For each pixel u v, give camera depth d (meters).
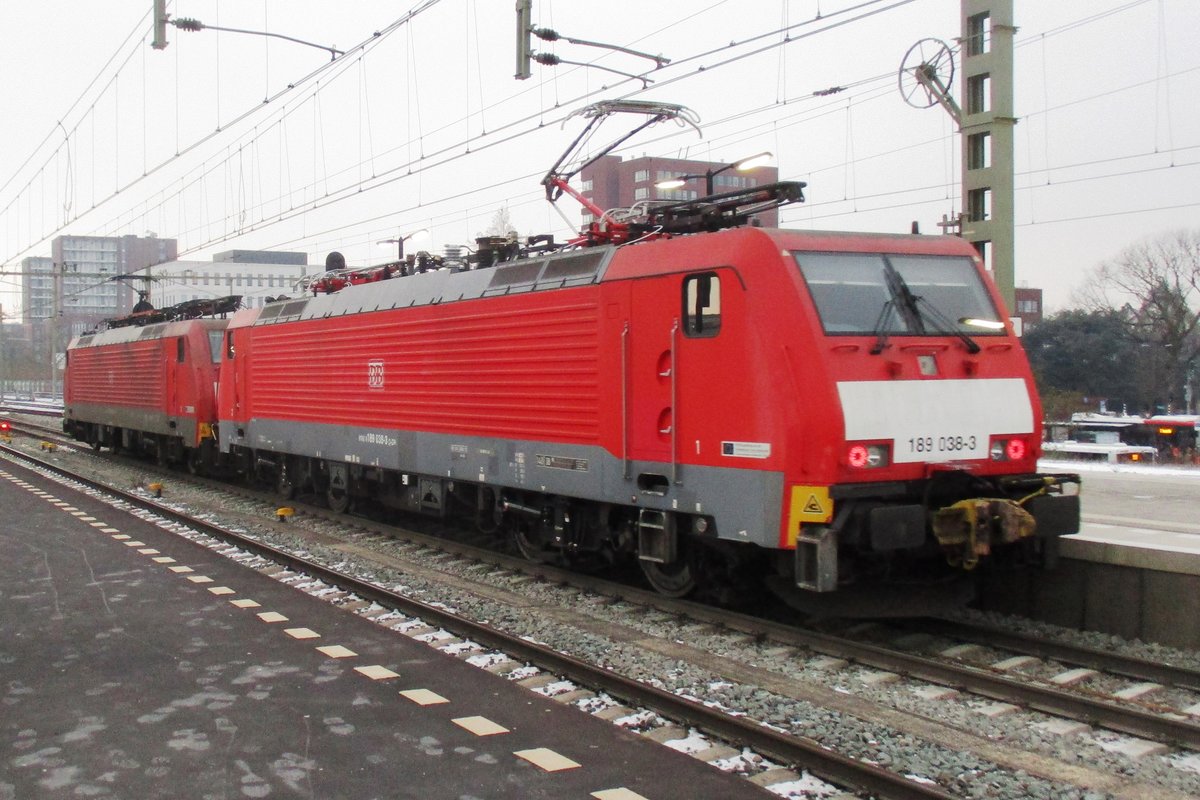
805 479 7.85
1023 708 6.75
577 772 5.66
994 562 8.92
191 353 21.53
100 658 7.94
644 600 9.88
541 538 11.77
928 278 8.88
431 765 5.76
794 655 8.05
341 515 16.05
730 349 8.37
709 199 9.61
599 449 9.88
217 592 10.38
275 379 17.23
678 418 8.91
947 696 7.04
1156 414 42.00
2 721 6.50
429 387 12.80
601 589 10.41
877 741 6.09
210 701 6.89
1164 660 7.94
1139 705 6.88
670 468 9.01
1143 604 8.50
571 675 7.36
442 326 12.49
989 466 8.59
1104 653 7.66
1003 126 12.99
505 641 8.09
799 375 7.91
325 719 6.53
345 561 12.23
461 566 12.08
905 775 5.57
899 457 8.09
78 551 12.84
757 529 8.11
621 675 7.27
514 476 11.20
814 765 5.61
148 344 24.22
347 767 5.73
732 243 8.49
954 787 5.42
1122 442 29.39
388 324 13.73
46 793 5.38
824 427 7.81
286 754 5.93
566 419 10.34
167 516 15.86
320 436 15.71
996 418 8.62
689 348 8.80
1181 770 5.67
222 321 21.91
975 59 13.29
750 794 5.36
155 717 6.57
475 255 12.92
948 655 8.17
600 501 10.12
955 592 9.18
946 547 8.24
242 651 8.16
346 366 14.89
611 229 10.64
